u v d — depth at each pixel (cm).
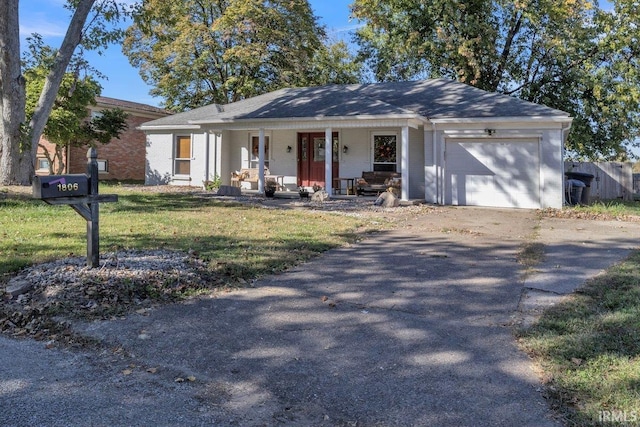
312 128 1523
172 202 1278
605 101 2120
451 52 2241
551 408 270
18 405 273
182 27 2525
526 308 452
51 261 571
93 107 2259
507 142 1396
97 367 331
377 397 288
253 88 2648
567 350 344
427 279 560
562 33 2133
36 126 1388
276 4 2491
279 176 1731
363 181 1591
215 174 1795
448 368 327
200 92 2889
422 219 1086
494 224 1019
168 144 2017
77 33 1386
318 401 284
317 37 2752
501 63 2323
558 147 1340
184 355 351
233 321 419
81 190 509
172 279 513
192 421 259
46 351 359
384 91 1794
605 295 479
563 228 966
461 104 1525
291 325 411
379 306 463
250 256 642
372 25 2405
